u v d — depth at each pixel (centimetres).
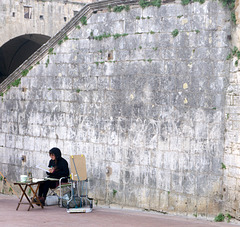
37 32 2428
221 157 1191
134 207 1352
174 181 1264
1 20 2331
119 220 1116
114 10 1417
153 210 1308
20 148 1719
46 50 1606
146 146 1330
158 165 1301
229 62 1195
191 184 1232
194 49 1243
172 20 1286
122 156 1387
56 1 2475
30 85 1673
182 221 1138
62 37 1560
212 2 1214
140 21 1355
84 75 1498
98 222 1076
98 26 1462
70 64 1539
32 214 1206
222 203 1181
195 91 1238
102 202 1434
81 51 1507
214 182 1196
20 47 2691
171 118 1279
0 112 1795
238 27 1167
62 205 1347
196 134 1231
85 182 1444
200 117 1227
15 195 1748
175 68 1277
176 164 1262
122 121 1391
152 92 1322
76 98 1521
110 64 1427
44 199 1354
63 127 1561
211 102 1212
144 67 1343
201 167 1219
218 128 1199
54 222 1071
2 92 1783
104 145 1436
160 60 1309
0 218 1132
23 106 1703
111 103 1422
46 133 1619
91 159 1471
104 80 1442
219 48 1206
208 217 1199
